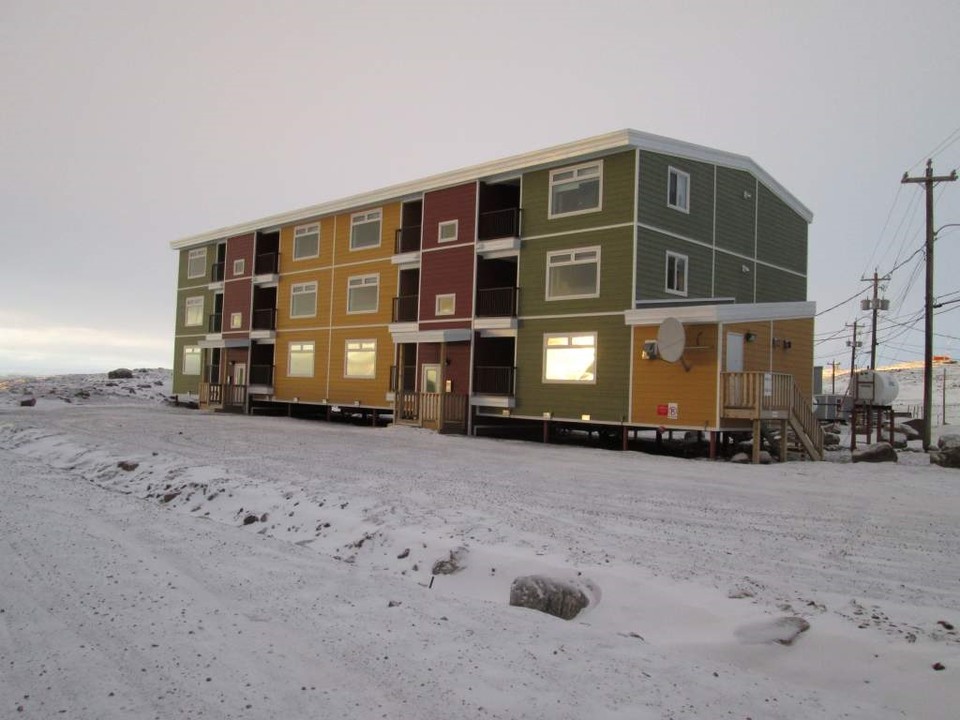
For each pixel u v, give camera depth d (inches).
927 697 188.5
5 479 525.0
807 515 397.1
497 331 927.7
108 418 1024.9
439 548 324.2
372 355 1117.7
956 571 292.4
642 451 823.7
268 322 1316.4
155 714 164.7
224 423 999.6
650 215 820.0
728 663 215.0
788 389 725.3
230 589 271.3
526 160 896.3
